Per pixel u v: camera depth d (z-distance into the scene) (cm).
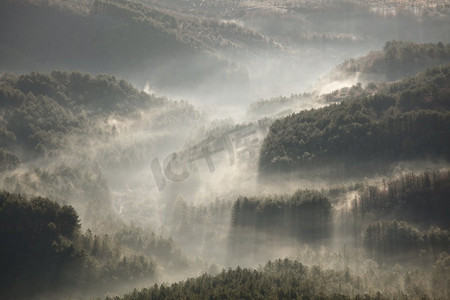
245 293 17312
